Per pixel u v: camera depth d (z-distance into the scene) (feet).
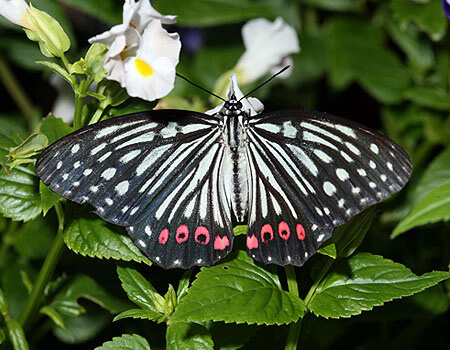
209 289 1.46
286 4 1.95
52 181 1.44
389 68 1.87
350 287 1.49
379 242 1.75
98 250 1.51
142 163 1.46
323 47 1.93
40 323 1.77
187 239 1.47
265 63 1.72
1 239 1.80
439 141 1.83
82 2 1.84
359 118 1.99
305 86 1.97
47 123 1.56
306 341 1.59
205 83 1.91
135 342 1.49
